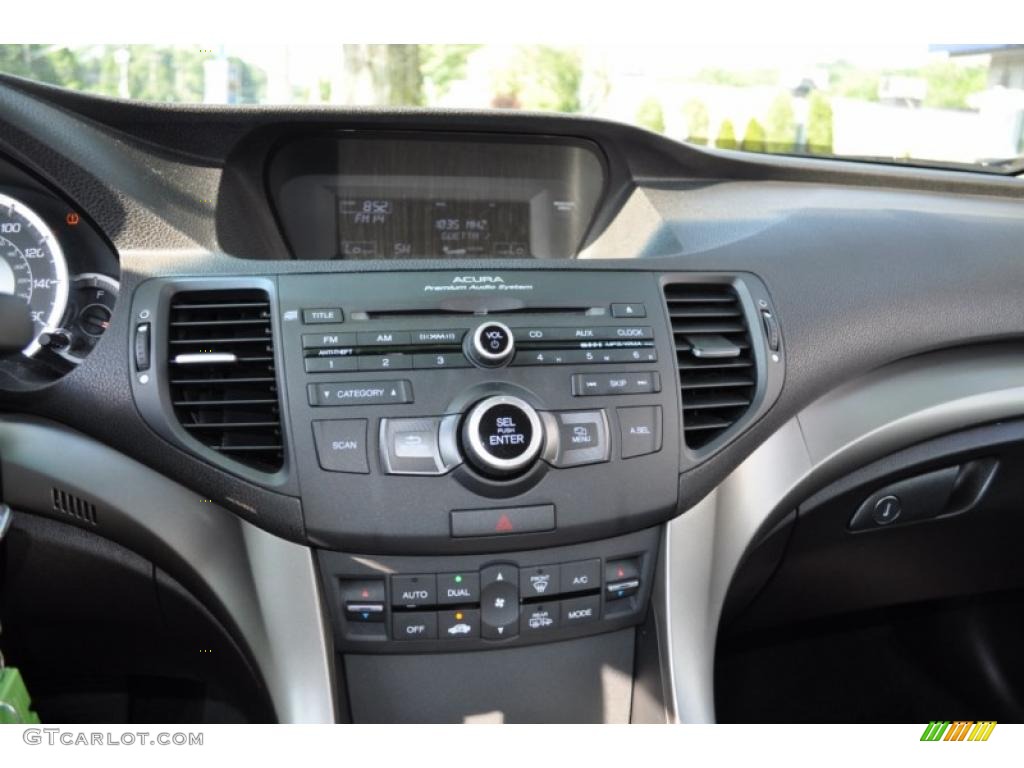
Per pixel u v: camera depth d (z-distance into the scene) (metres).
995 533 1.44
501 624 1.10
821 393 1.27
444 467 1.06
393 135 1.36
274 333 1.09
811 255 1.33
